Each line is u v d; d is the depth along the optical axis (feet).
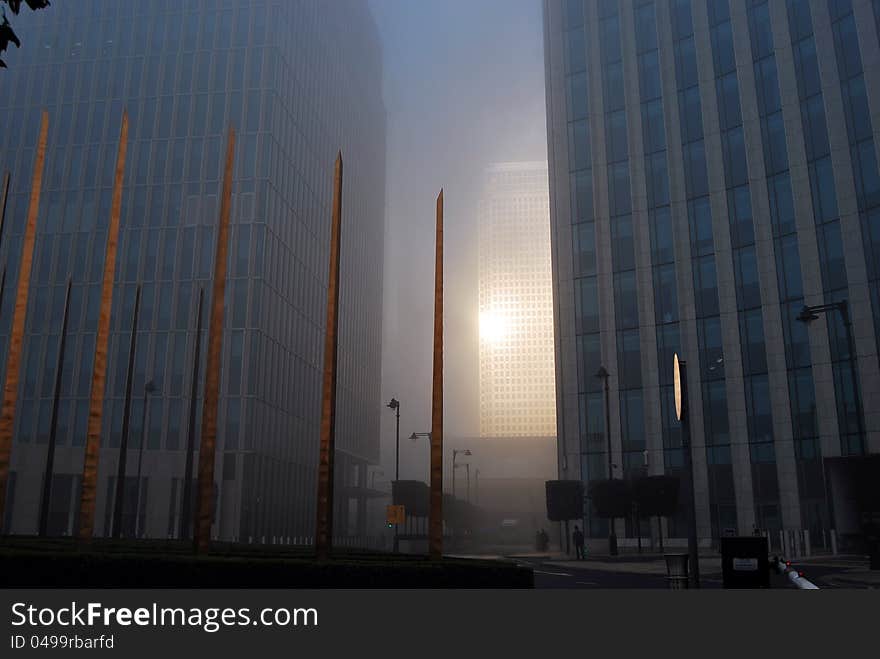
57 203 254.47
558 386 199.62
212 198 249.75
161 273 243.81
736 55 174.60
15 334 55.16
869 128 145.28
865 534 90.07
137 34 271.28
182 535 116.98
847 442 142.51
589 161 198.80
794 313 155.94
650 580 81.66
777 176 163.22
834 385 146.51
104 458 206.18
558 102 208.13
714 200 174.29
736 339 165.68
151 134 259.19
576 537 135.95
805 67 160.45
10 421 53.01
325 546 48.98
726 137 174.70
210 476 51.98
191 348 234.79
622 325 185.06
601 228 192.54
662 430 174.09
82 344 238.27
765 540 40.78
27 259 57.88
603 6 204.23
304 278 288.51
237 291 240.12
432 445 52.95
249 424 227.61
